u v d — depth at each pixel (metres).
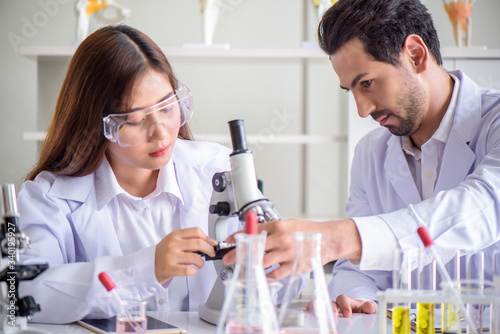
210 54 3.31
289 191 3.78
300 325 1.10
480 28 3.72
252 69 3.72
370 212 2.24
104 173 1.82
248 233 1.10
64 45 3.66
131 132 1.59
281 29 3.74
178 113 1.65
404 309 1.26
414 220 1.46
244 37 3.73
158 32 3.67
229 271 1.46
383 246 1.43
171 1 3.67
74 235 1.81
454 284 1.26
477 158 1.91
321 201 3.76
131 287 1.47
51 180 1.81
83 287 1.48
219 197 1.53
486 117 1.91
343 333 1.39
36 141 3.57
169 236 1.48
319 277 1.11
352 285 1.96
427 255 1.31
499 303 1.18
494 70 3.33
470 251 1.38
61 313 1.50
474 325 1.29
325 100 3.73
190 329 1.42
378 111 1.81
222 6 3.71
